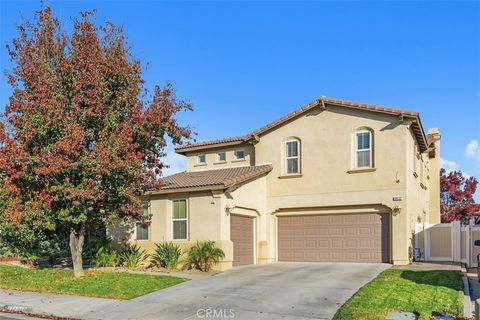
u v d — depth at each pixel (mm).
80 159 15227
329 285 14758
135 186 16844
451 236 21547
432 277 15445
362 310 11016
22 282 16688
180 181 22219
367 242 21172
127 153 15672
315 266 19875
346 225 21750
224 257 19266
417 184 23453
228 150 25594
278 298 13086
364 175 21234
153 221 21656
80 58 15742
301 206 22516
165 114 16797
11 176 15164
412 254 20938
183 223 21016
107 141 15656
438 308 11242
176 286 15414
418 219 23578
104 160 14961
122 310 12430
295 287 14594
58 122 15164
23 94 15484
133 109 16281
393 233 20312
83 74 15672
